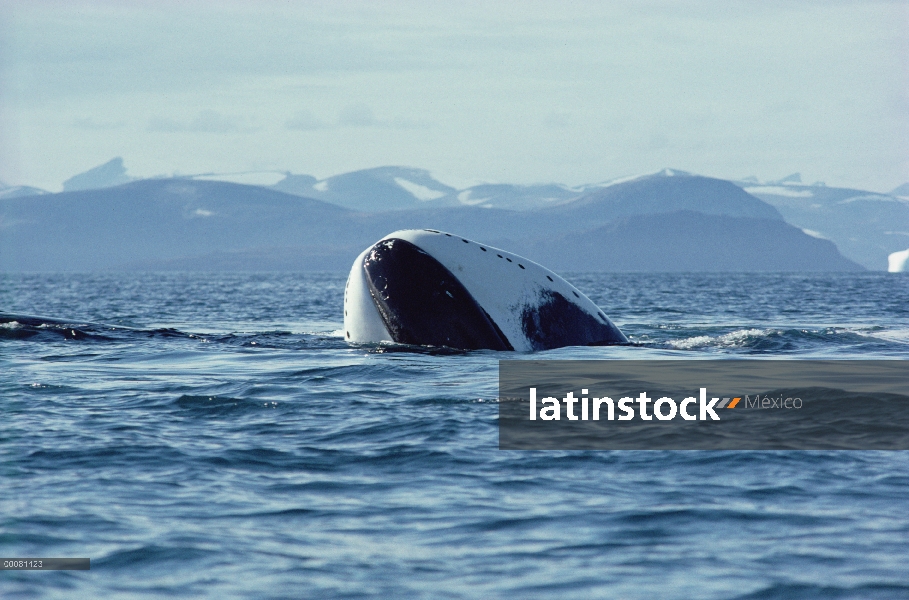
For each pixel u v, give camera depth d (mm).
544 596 24625
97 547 27797
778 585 25172
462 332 64562
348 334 70562
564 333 67188
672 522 30500
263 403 49969
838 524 30172
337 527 30031
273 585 25219
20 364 65125
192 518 30750
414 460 38312
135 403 50344
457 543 28609
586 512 31578
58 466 37031
